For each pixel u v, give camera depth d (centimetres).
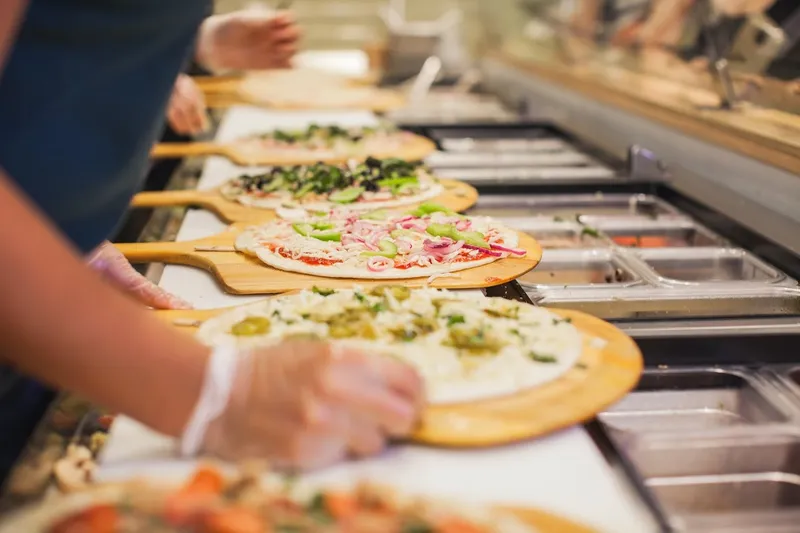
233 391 74
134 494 68
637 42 265
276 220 165
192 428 73
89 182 92
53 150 87
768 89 188
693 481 94
